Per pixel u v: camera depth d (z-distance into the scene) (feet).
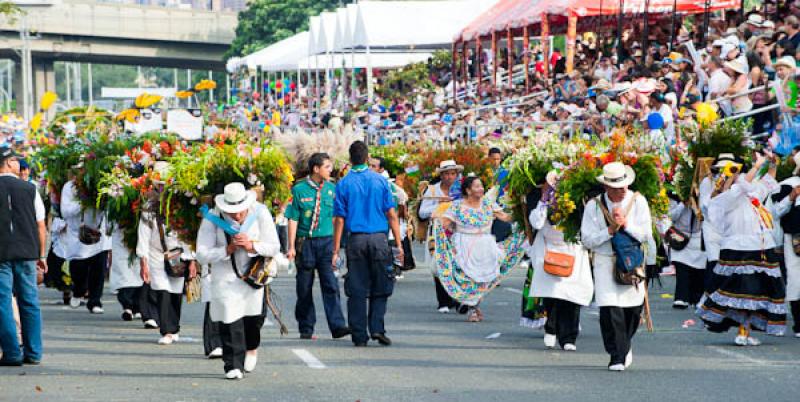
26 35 471.21
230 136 74.95
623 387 59.52
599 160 68.64
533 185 73.26
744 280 73.26
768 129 113.91
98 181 92.53
